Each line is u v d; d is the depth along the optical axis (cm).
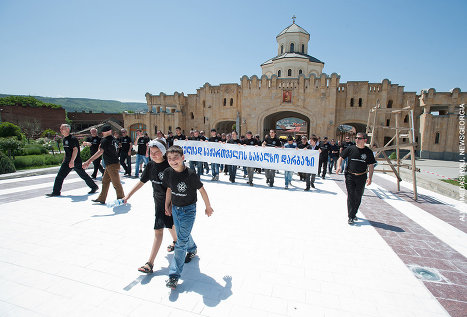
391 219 656
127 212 643
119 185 736
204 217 630
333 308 308
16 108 5250
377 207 771
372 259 435
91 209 660
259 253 446
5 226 534
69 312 290
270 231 548
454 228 596
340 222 620
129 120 3988
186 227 350
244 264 407
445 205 805
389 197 909
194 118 3709
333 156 1413
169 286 335
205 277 368
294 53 4116
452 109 2695
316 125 2942
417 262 429
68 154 765
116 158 714
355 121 2961
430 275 389
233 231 543
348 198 618
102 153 700
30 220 572
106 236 498
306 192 943
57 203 707
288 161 982
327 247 477
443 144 2708
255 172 1422
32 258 407
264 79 3059
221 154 1076
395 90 2869
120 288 336
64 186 922
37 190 848
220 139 1225
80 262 398
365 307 312
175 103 3709
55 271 372
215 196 847
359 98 2927
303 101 2967
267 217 641
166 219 379
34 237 484
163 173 361
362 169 606
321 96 2903
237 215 652
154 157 374
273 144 1145
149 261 373
